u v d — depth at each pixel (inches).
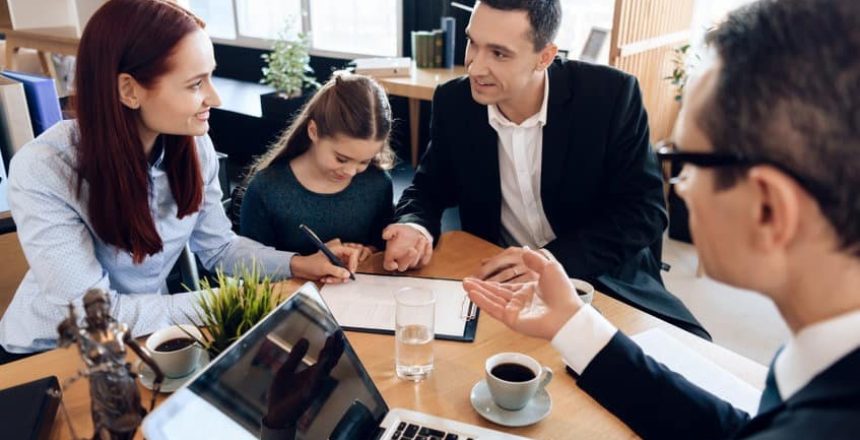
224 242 61.4
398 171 139.6
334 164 60.4
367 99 58.4
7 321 52.7
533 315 34.1
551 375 39.5
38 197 46.5
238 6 175.0
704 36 19.9
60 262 47.2
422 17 143.6
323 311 38.1
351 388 36.3
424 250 56.2
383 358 42.6
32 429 33.0
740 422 30.7
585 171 66.3
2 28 132.6
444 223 98.9
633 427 31.9
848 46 15.8
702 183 18.8
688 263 120.0
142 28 43.7
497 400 36.8
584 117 64.9
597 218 66.8
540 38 59.2
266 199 64.5
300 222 64.9
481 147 68.1
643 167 66.3
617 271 66.9
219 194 61.2
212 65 47.9
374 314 47.8
